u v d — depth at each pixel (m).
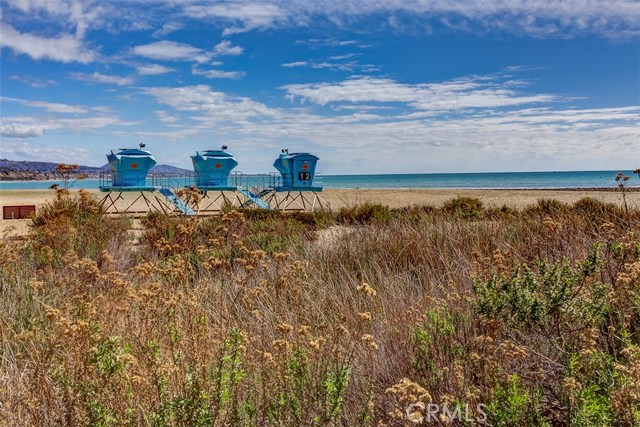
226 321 3.93
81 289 4.48
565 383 2.60
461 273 5.92
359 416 2.85
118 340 3.00
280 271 5.97
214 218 11.06
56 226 9.88
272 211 16.80
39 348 3.64
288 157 26.98
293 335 3.99
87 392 2.66
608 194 31.33
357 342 3.51
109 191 24.14
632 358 2.71
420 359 3.36
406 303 5.07
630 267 3.64
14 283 6.39
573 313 3.37
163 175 26.09
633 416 2.41
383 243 8.17
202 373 2.89
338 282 6.47
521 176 168.88
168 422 2.63
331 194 39.84
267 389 2.94
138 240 11.10
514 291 3.41
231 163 26.73
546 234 6.55
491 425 2.64
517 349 2.98
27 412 2.90
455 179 139.00
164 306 3.63
